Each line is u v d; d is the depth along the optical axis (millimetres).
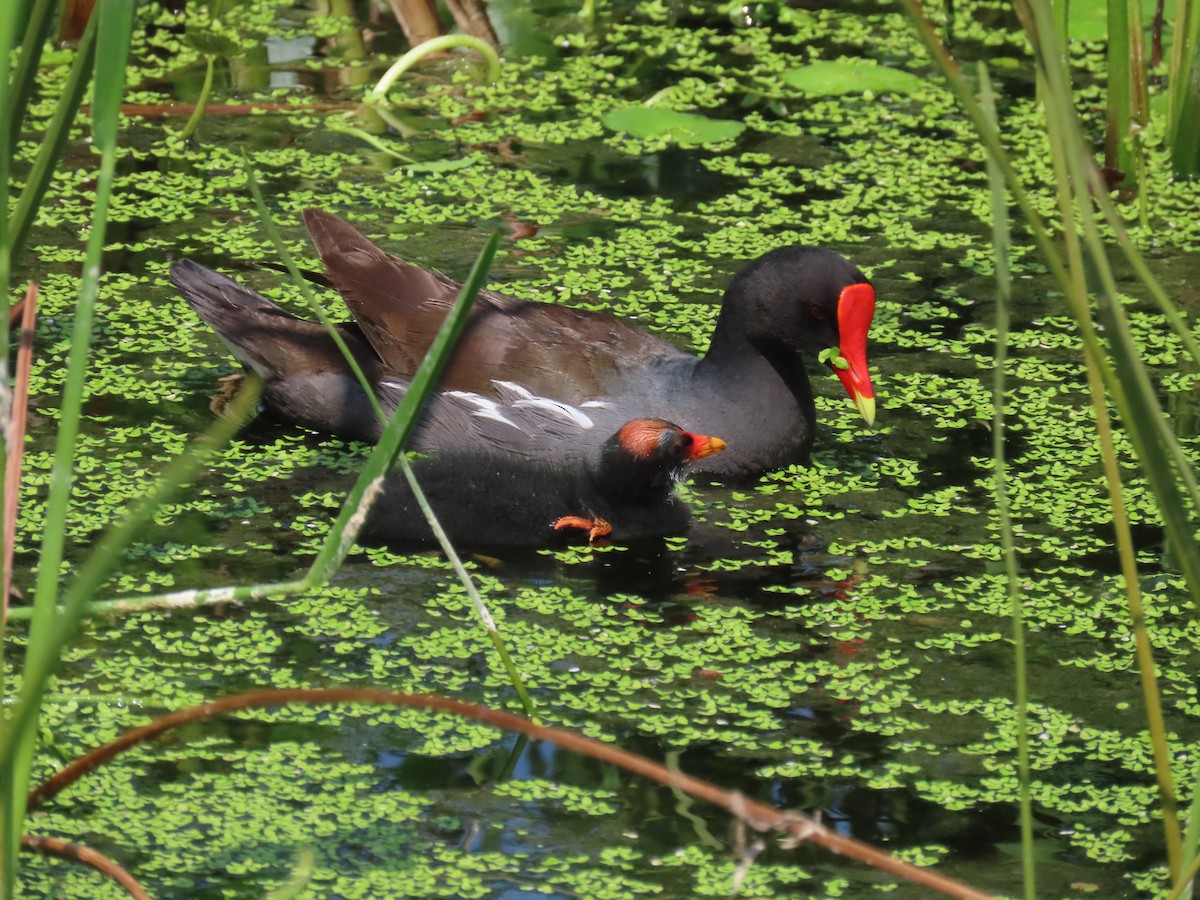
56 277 13219
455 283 12109
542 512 10445
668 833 7539
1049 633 9500
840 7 19953
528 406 11328
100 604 6348
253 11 18734
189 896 7004
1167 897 6586
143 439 11273
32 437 11172
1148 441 5512
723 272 14016
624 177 15695
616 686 8820
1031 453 11648
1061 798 7949
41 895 6988
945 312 13555
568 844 7426
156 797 7699
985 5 20125
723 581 10039
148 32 18000
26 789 5633
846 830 7605
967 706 8727
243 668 8812
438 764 8039
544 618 9500
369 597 9633
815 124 17062
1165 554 10414
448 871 7215
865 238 14695
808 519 10852
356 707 8500
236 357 11914
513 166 15750
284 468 11117
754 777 8008
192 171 15203
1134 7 15320
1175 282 14086
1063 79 4988
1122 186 15781
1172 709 8758
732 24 19438
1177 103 15844
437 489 10516
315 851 7336
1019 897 7152
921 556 10367
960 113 17391
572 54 18422
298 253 13953
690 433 10914
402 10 17969
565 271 13844
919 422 12086
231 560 9898
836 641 9367
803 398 11570
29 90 5719
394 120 16531
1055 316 13578
